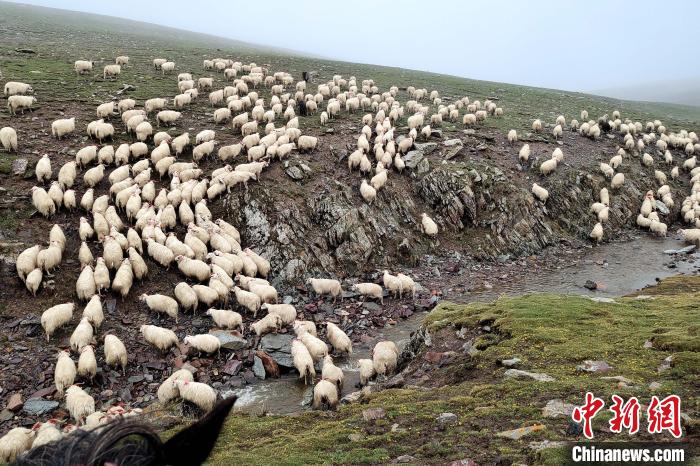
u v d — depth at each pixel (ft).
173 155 74.69
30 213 57.93
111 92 98.32
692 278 62.54
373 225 71.82
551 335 35.06
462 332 39.88
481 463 19.93
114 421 4.70
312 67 176.14
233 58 172.45
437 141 91.66
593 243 82.17
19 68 107.65
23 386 40.57
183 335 49.42
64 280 52.31
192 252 58.54
